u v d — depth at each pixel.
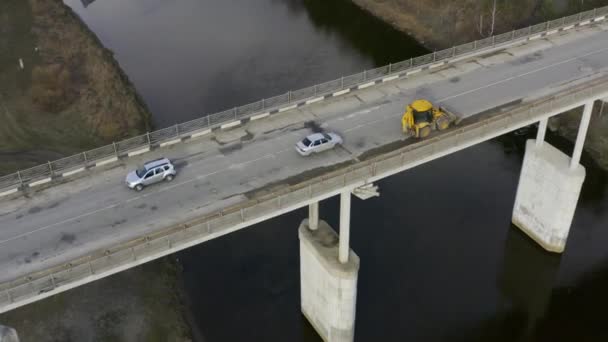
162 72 94.00
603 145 72.81
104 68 90.94
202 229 39.00
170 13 114.94
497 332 53.62
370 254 60.16
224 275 58.78
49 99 81.94
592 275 59.19
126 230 41.31
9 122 79.56
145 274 57.91
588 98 50.28
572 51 60.53
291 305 55.94
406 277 57.97
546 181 57.81
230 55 98.69
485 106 52.19
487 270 58.94
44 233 41.41
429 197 67.00
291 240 62.28
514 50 61.41
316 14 112.12
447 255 60.25
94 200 44.22
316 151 47.03
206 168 46.78
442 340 52.62
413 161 44.34
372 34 105.00
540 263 61.25
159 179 45.25
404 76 57.41
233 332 53.50
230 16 112.81
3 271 38.38
